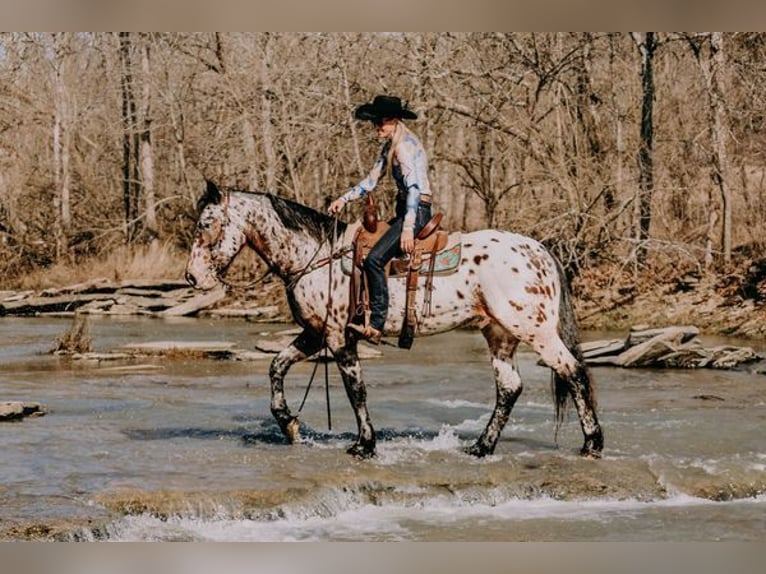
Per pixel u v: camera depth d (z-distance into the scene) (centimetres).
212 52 3009
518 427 1024
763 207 2333
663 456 891
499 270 834
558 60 2412
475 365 1541
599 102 2495
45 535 668
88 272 2788
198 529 706
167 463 843
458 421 1060
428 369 1492
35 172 3278
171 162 3303
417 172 829
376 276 830
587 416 862
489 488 787
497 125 2369
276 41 2650
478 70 2508
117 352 1630
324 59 2600
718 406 1160
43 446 912
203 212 859
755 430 1013
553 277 848
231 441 938
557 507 777
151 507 723
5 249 2991
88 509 713
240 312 2359
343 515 748
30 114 3253
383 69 2577
